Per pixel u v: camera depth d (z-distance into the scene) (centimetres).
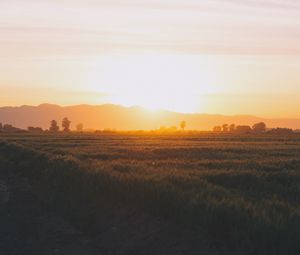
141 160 3688
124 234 1533
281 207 1443
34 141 7906
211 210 1367
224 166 3095
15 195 2445
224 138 10081
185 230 1399
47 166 3081
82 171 2373
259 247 1173
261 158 3956
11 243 1516
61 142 7538
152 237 1429
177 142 7700
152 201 1622
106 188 1956
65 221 1838
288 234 1152
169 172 2344
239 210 1349
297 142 7725
